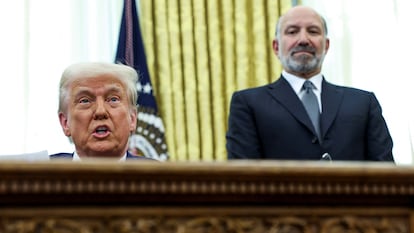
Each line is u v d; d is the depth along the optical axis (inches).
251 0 207.8
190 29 203.3
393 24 210.7
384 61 209.0
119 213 54.4
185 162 54.4
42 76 199.6
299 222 56.4
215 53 203.3
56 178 53.1
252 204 56.2
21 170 52.5
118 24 203.8
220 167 54.5
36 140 196.2
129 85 110.0
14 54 199.2
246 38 205.6
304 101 133.2
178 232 54.8
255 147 128.0
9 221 53.4
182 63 202.4
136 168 53.6
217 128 200.5
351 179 56.3
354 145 128.1
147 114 194.5
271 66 205.2
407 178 56.8
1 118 195.5
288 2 208.1
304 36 137.1
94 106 107.5
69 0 203.8
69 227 53.8
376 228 57.4
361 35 210.1
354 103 132.0
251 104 131.6
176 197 55.2
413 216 57.6
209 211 55.5
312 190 56.2
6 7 200.7
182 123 199.5
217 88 202.1
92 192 53.8
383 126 131.3
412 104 207.0
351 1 211.6
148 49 201.0
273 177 55.4
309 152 126.8
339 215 57.1
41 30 201.6
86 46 202.1
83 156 108.4
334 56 208.4
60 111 110.5
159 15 202.8
